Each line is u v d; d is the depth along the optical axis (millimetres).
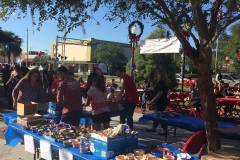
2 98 11984
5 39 14023
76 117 5086
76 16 4891
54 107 5535
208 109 4004
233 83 28422
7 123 5367
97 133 3428
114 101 6523
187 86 26297
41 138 4000
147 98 11586
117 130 3443
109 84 14375
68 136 3963
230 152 3504
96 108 5309
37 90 5703
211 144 4023
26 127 4465
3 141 6047
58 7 4742
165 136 6902
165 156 3271
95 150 3363
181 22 4969
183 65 11297
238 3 3285
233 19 3426
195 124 5441
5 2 4406
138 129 7773
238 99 10219
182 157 3258
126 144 3457
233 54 26016
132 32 9695
